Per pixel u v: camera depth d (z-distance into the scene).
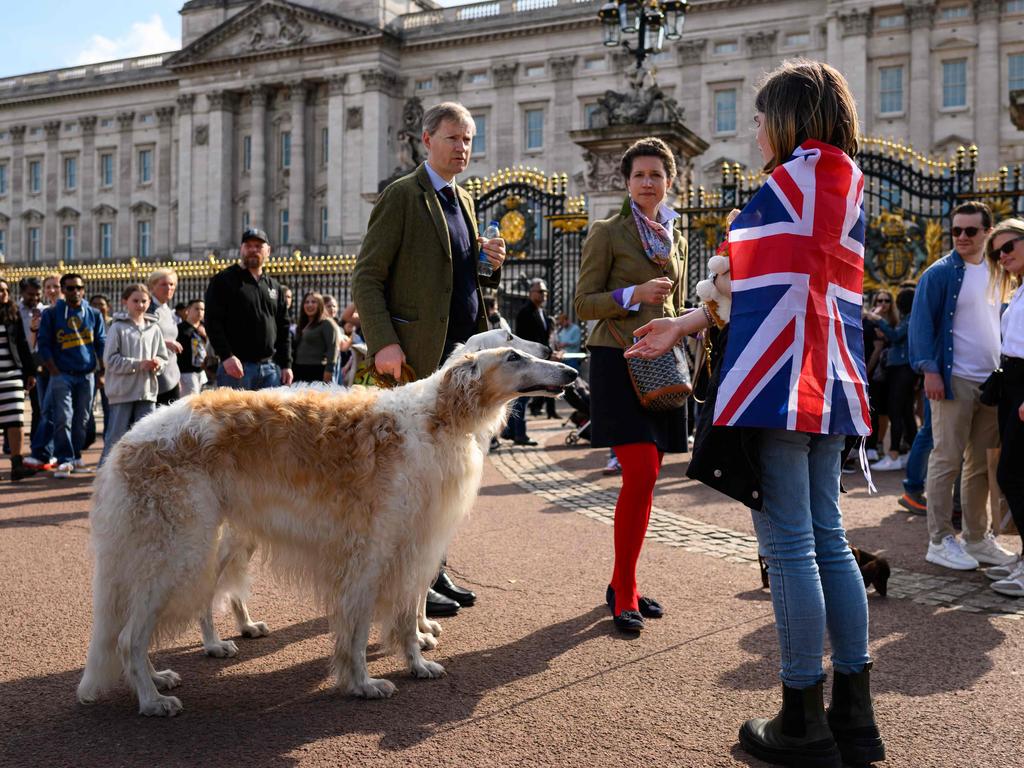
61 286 10.95
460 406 4.12
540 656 4.51
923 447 8.12
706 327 3.73
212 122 62.47
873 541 7.21
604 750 3.43
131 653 3.72
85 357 10.95
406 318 5.27
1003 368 5.83
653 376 4.88
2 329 10.48
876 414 12.00
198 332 12.22
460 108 5.47
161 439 3.84
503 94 56.03
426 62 58.03
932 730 3.63
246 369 9.09
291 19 59.12
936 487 6.49
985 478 6.45
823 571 3.43
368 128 57.06
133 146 67.50
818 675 3.29
